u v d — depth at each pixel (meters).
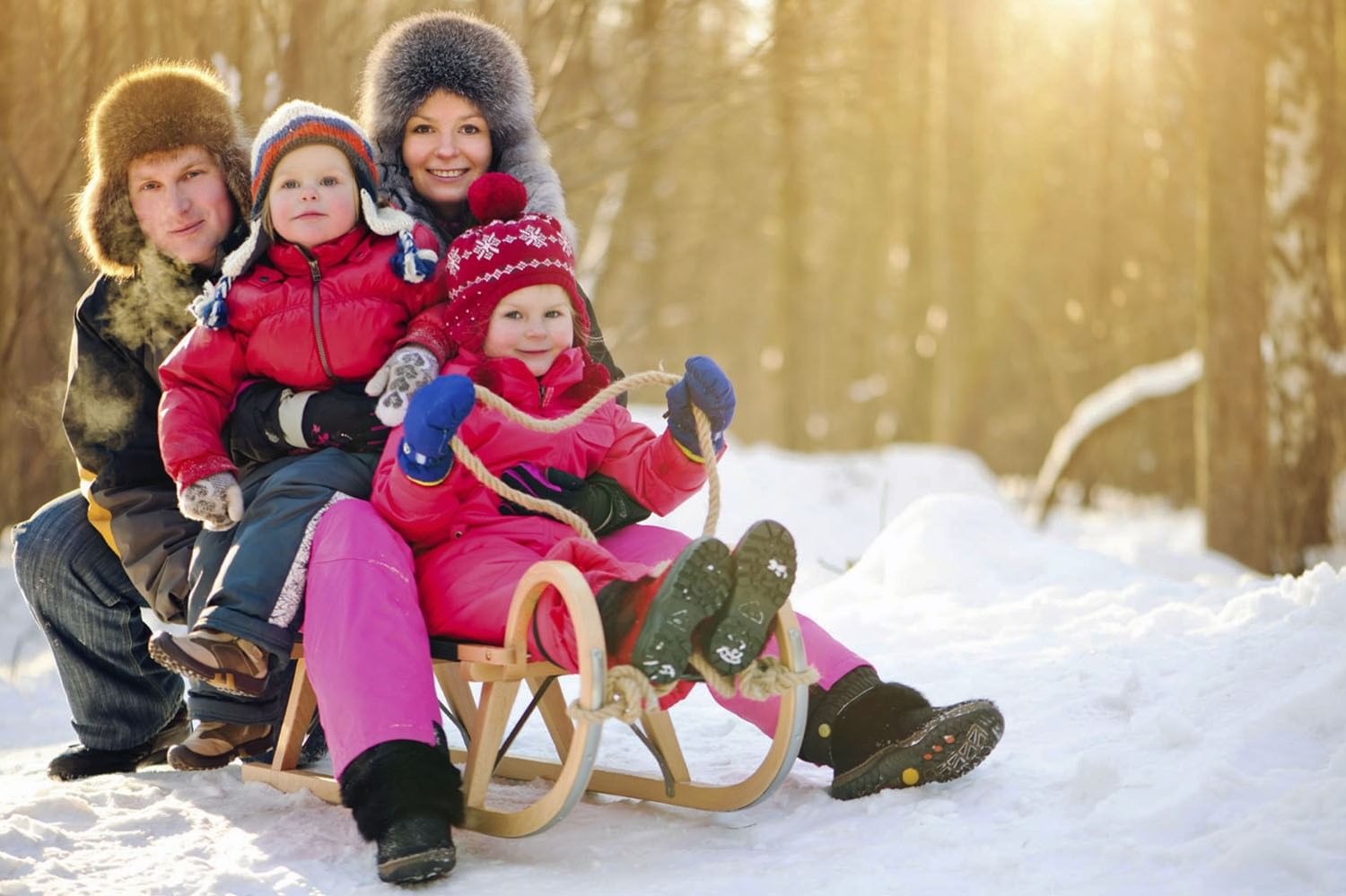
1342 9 11.98
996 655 4.38
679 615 2.66
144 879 2.82
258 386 3.50
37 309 8.32
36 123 8.20
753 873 2.73
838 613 5.33
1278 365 11.13
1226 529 10.88
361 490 3.34
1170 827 2.69
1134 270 23.06
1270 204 11.12
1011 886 2.53
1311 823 2.54
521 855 2.96
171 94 3.78
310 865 2.91
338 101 8.12
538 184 4.17
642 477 3.39
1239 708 3.23
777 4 11.87
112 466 3.77
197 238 3.81
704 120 12.26
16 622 7.49
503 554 3.14
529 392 3.33
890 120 19.52
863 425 26.31
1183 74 18.28
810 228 26.06
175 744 4.04
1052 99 22.70
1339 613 3.54
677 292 27.34
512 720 4.37
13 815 3.19
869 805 3.02
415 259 3.45
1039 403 27.84
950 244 17.77
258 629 3.07
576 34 10.43
